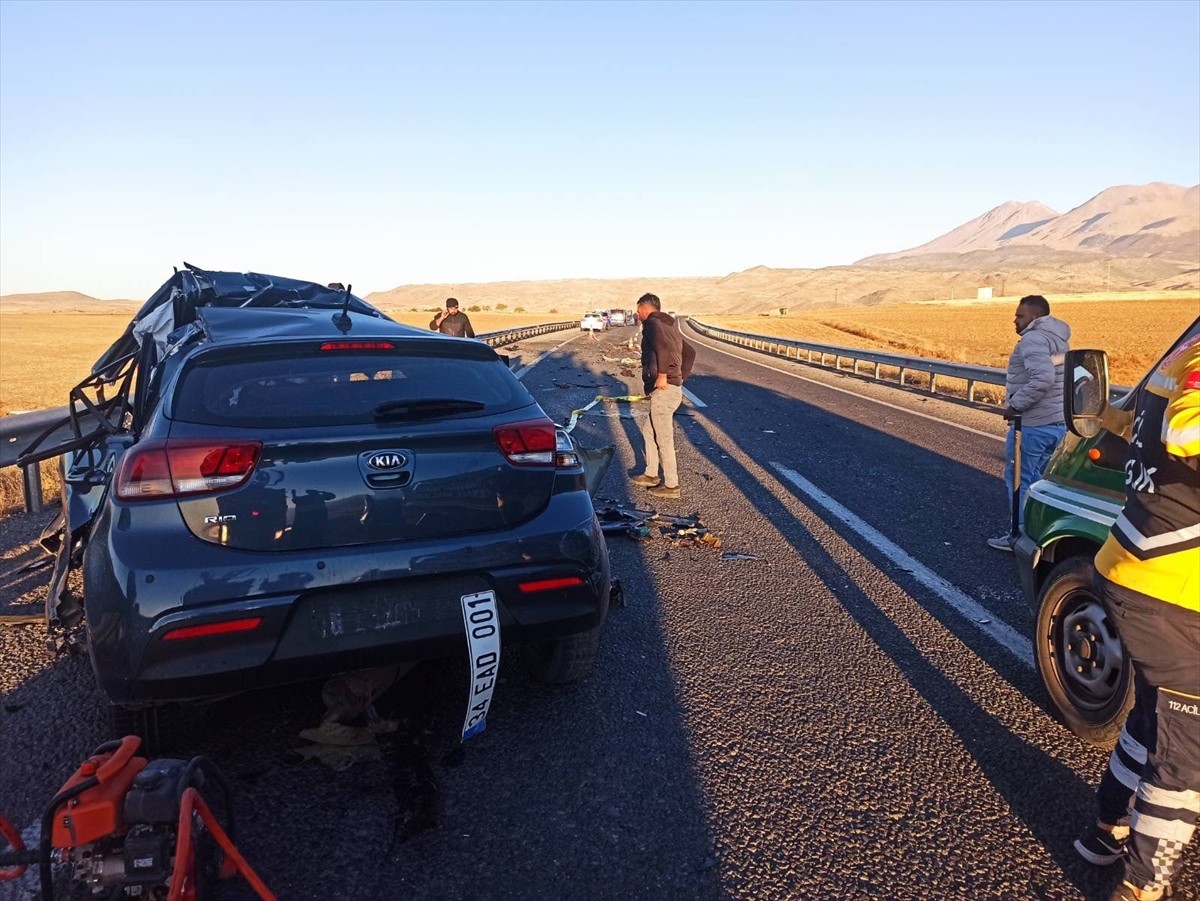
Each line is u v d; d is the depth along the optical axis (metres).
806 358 29.73
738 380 21.33
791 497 8.22
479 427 3.33
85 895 2.58
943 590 5.50
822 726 3.68
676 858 2.77
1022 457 6.54
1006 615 5.07
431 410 3.35
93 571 2.92
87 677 4.14
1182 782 2.35
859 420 13.87
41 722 3.66
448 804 3.06
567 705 3.85
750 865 2.74
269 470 2.96
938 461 10.19
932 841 2.88
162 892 2.24
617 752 3.44
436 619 3.13
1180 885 2.66
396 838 2.85
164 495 2.89
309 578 2.93
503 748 3.46
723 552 6.36
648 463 8.62
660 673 4.21
